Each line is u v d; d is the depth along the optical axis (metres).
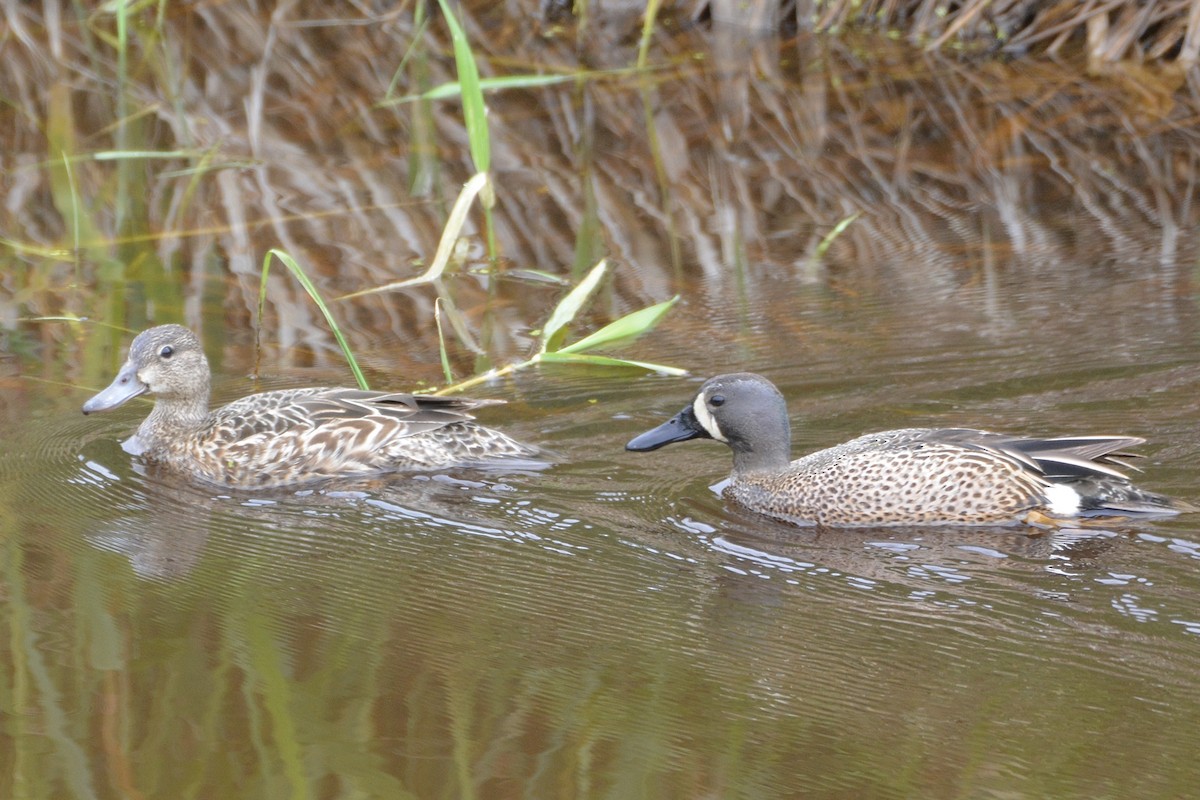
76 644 13.17
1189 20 32.09
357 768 11.12
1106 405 18.38
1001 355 20.02
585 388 19.70
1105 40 32.91
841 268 23.59
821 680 12.62
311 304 22.72
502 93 32.03
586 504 16.64
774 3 35.12
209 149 29.16
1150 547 15.16
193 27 35.22
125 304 22.61
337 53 34.22
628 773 11.10
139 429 18.55
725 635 13.51
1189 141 28.59
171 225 25.70
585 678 12.69
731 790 10.87
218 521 16.33
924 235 24.92
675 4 36.06
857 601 14.20
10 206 26.41
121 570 14.90
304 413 17.92
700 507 16.69
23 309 22.42
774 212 26.22
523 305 22.64
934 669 12.79
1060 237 24.55
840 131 29.88
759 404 16.75
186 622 13.70
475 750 11.41
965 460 16.05
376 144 29.58
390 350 21.09
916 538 15.73
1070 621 13.62
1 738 11.49
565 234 25.39
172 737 11.56
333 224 25.81
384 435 17.69
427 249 24.84
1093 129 29.42
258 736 11.59
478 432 17.81
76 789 10.81
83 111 30.81
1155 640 13.23
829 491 16.25
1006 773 11.09
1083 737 11.59
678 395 19.36
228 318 22.20
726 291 22.81
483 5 36.66
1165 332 20.47
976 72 32.59
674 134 29.94
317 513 16.55
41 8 36.28
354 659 12.99
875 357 20.16
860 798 10.77
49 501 16.69
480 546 15.61
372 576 14.87
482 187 21.58
